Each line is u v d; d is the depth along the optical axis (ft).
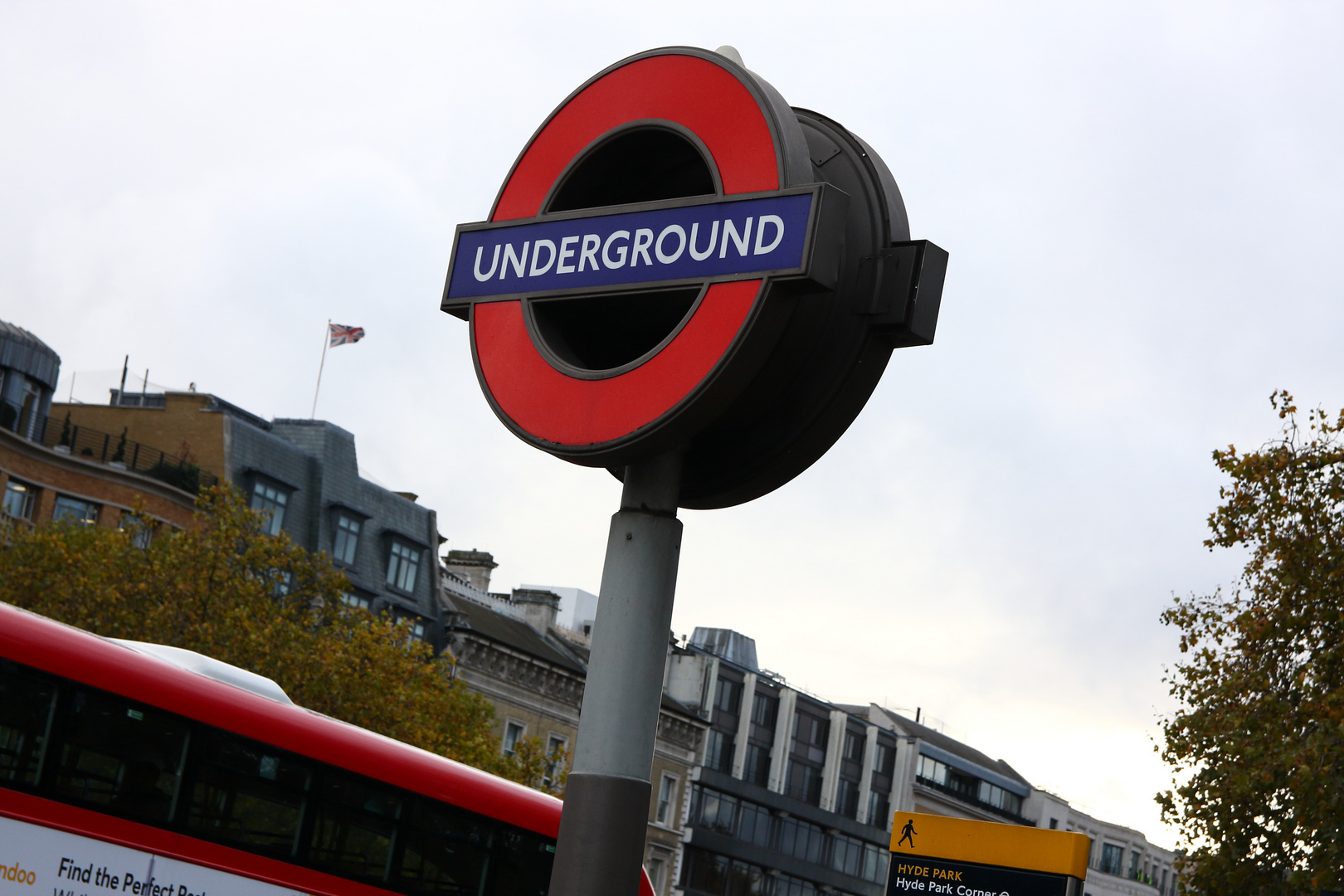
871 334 17.42
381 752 40.16
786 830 228.22
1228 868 72.18
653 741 16.92
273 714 37.93
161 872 34.68
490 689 170.09
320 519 172.65
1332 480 75.51
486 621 182.70
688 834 205.46
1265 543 76.48
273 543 114.52
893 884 52.54
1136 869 340.18
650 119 17.89
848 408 17.62
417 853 40.19
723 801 214.07
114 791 34.27
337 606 115.65
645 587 17.20
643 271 17.13
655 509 17.46
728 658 253.44
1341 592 72.79
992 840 50.93
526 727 173.47
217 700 36.73
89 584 105.19
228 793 36.50
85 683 34.19
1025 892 50.14
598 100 18.58
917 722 305.53
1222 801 72.54
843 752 250.57
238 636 105.50
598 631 17.20
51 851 32.91
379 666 109.91
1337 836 67.56
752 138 16.84
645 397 16.76
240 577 110.83
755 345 16.15
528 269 18.24
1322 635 74.69
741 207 16.51
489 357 18.49
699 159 18.47
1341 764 68.69
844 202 16.12
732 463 18.15
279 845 37.22
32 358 164.96
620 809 16.37
